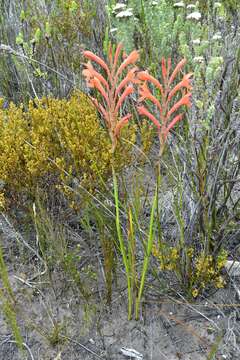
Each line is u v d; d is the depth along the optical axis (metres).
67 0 4.10
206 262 2.25
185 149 2.41
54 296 2.39
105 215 2.53
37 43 3.43
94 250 2.58
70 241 2.68
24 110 3.67
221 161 2.25
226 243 2.46
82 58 3.85
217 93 2.10
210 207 2.29
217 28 3.12
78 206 2.59
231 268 2.42
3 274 2.01
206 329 2.23
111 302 2.33
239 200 2.41
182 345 2.17
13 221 2.72
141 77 1.70
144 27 3.30
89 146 2.63
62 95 3.74
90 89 3.57
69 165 2.75
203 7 3.88
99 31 4.09
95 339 2.20
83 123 2.59
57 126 2.75
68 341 2.17
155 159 3.14
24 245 2.64
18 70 3.83
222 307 2.31
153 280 2.41
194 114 2.13
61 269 2.47
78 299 2.36
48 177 2.72
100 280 2.44
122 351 2.14
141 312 2.29
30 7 4.33
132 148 2.91
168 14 3.14
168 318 2.28
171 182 2.69
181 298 2.37
